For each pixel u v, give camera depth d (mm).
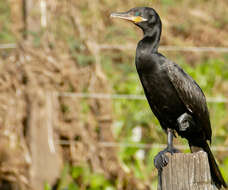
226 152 12750
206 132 8648
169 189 6551
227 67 15062
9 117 11547
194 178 6414
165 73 8219
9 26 13445
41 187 11289
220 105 13461
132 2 14227
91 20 13578
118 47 13406
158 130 12344
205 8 17812
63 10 12703
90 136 11891
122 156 11836
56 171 11414
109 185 11562
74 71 12133
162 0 16203
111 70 13617
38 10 11945
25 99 11523
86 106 12070
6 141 11500
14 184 11461
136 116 12523
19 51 11703
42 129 11375
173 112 8461
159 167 7312
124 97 12328
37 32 11828
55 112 11523
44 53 11695
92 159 11750
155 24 8469
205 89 13859
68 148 11844
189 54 15734
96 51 12648
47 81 11547
